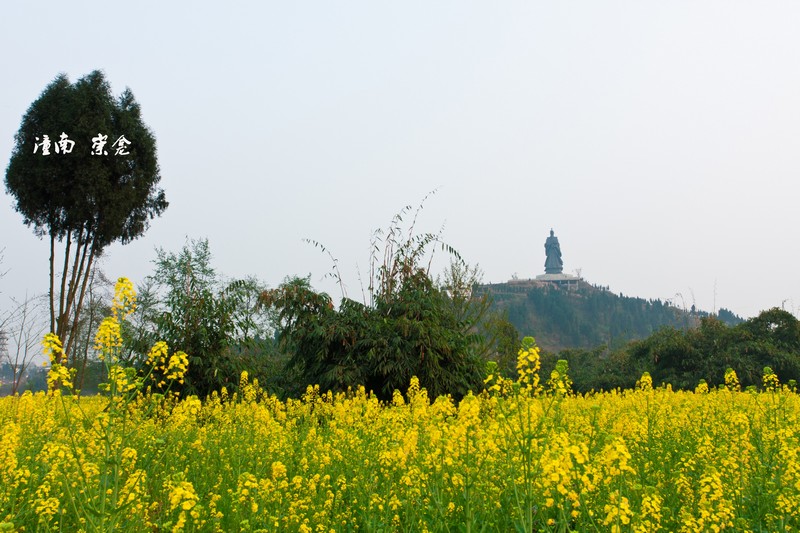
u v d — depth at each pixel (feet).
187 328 56.24
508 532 19.60
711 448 29.30
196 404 24.03
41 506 19.99
